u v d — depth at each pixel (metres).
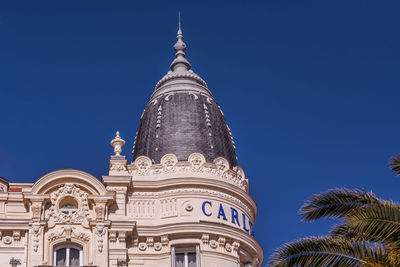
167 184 51.94
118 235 49.78
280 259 33.84
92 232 49.56
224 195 52.59
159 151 55.16
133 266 49.41
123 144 54.84
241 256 52.00
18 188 53.09
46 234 49.09
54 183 50.41
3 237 48.66
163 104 58.41
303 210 34.78
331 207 34.50
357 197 34.28
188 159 53.31
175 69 62.09
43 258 48.22
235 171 54.41
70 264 48.75
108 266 48.62
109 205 50.88
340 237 34.50
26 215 49.97
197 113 57.53
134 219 50.97
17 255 48.16
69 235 49.16
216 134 56.97
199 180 52.00
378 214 32.28
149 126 57.72
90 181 50.66
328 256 33.22
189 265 49.97
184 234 50.19
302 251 33.72
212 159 54.91
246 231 52.81
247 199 53.97
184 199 51.62
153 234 50.28
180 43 63.84
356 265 32.81
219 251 50.22
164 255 49.84
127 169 53.19
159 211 51.47
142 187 51.97
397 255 31.66
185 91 59.19
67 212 50.34
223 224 50.75
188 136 55.75
